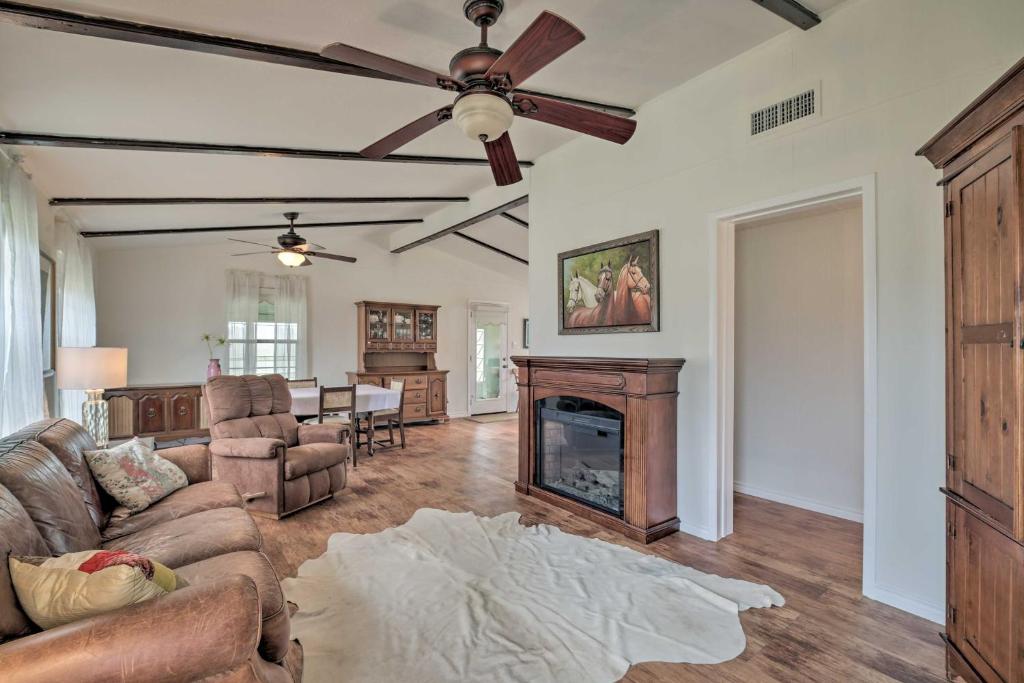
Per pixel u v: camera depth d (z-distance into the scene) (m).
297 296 6.87
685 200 3.19
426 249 8.18
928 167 2.20
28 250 2.81
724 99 2.96
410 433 6.89
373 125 3.13
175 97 2.52
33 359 2.84
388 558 2.77
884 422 2.32
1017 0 1.98
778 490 3.93
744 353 4.18
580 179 3.96
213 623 1.14
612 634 2.04
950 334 1.76
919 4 2.22
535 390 3.93
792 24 2.55
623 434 3.23
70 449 2.24
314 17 2.09
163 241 5.78
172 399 5.56
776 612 2.23
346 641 1.99
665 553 2.88
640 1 2.26
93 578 1.15
